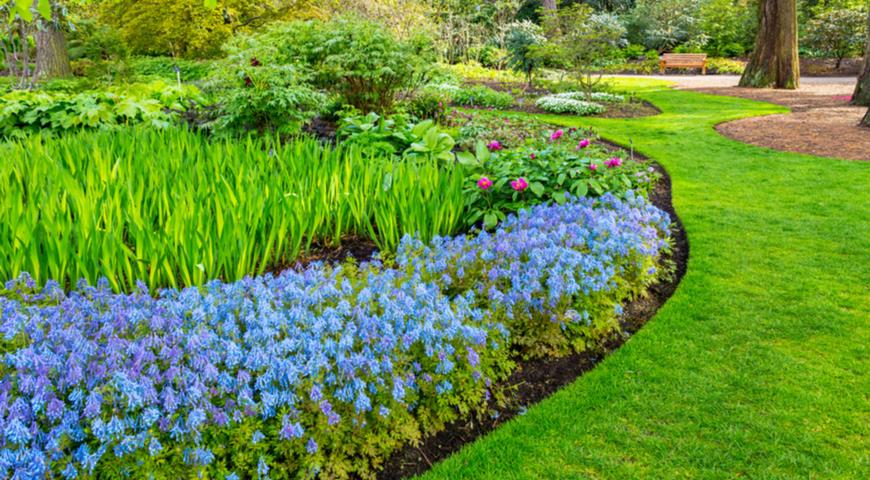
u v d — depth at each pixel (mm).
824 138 8914
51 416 1988
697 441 2598
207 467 2125
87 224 3516
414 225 4301
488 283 3348
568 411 2826
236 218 3658
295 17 16891
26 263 3268
